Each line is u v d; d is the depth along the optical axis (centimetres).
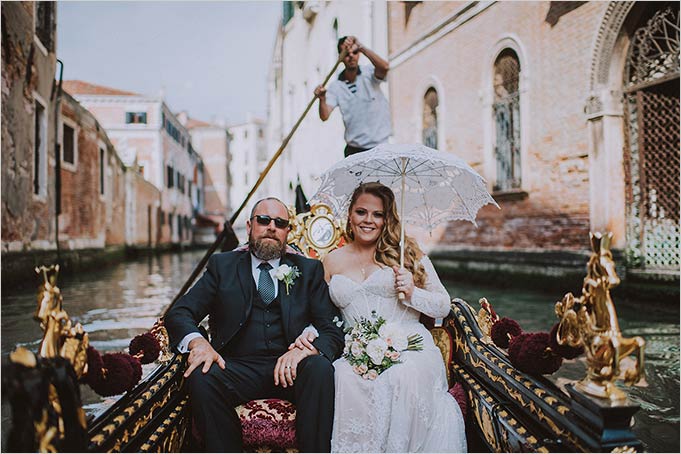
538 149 990
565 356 184
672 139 805
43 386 139
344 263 279
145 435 187
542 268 968
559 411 165
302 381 224
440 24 1242
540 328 629
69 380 151
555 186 956
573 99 910
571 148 919
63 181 1419
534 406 180
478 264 1141
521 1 1016
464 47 1184
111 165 2064
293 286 261
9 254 946
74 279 1353
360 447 223
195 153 4872
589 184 880
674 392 399
